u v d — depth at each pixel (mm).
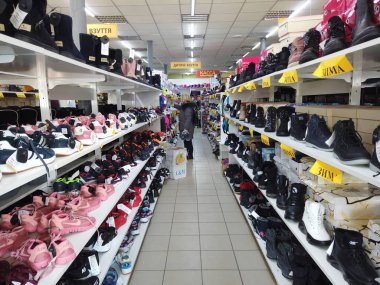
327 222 1521
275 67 2252
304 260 1736
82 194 1818
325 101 3039
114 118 2287
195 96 16422
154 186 4086
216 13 7234
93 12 6977
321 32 1612
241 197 3559
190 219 3408
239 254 2609
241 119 3729
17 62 1280
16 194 1661
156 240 2895
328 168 1227
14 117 2057
